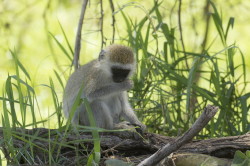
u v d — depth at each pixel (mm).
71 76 11234
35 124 8516
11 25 18016
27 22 20438
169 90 12711
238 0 17125
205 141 8664
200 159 8094
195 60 10859
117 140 8891
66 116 10875
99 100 10508
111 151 8742
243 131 10398
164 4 16078
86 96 10414
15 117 8703
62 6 20234
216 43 19359
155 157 7289
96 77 10594
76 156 8211
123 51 10945
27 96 8641
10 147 7941
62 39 19859
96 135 7855
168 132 10953
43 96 17031
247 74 19734
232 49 11578
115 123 10844
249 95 10836
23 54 19359
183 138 7148
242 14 17469
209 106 6879
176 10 16391
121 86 10555
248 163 7500
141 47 11641
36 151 8578
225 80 12719
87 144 8820
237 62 20250
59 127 8797
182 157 8148
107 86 10555
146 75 11539
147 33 11688
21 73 18125
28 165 7875
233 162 7598
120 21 16375
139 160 8445
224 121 10750
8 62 17969
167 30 12055
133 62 11008
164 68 11680
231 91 11039
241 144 8375
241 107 10812
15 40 19609
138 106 11633
